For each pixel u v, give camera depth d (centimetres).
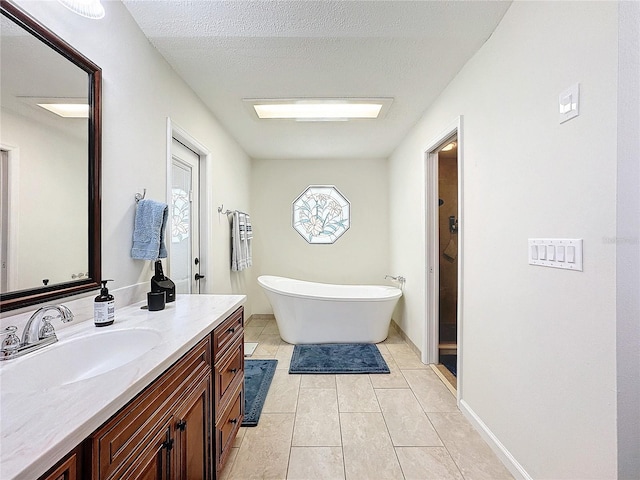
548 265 128
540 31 133
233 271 362
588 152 109
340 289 405
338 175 454
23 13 101
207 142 273
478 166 187
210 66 208
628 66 98
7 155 97
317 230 454
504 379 160
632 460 100
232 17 162
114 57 148
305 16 162
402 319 363
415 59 201
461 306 208
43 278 108
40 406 67
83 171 126
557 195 123
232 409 162
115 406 71
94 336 112
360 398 224
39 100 108
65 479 60
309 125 318
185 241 252
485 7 155
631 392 99
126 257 157
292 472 154
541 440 133
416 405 215
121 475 75
